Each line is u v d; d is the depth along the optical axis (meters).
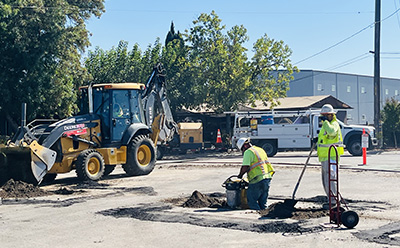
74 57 28.62
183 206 11.11
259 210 10.28
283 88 37.94
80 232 8.76
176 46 37.75
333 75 76.00
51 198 13.18
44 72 26.92
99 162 17.09
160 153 28.45
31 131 16.72
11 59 26.53
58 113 29.31
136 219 9.80
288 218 9.34
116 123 18.19
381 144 35.12
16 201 12.74
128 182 16.47
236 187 10.59
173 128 21.55
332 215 8.65
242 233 8.24
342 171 18.39
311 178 16.30
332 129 10.37
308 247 7.21
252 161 10.44
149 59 37.41
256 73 37.72
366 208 10.54
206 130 39.44
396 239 7.57
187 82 36.41
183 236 8.20
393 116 38.09
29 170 15.26
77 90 31.23
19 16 26.14
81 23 30.22
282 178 16.47
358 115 80.31
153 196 13.02
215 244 7.59
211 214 9.98
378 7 34.78
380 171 18.19
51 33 26.81
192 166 21.97
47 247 7.73
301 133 28.58
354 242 7.41
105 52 37.06
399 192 12.91
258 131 29.11
